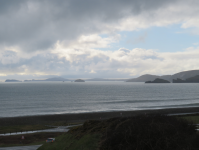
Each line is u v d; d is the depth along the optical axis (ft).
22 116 219.00
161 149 40.50
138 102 369.09
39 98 446.60
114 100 403.95
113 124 55.42
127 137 45.16
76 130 68.44
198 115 189.06
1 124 186.91
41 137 127.44
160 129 45.73
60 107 307.37
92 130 57.82
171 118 54.70
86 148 48.70
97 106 316.40
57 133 140.05
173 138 42.86
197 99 422.82
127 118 57.98
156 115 56.29
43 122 195.00
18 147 97.71
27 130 154.81
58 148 60.39
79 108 296.30
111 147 44.60
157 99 422.41
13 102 372.99
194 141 41.86
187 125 51.19
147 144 41.93
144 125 48.75
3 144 107.24
